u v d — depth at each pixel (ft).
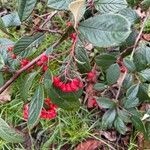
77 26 0.66
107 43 0.63
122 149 1.33
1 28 0.75
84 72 0.88
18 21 0.93
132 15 1.03
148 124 1.10
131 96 1.06
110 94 1.33
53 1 0.69
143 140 1.31
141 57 1.02
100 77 1.34
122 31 0.62
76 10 0.62
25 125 1.39
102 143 1.34
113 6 0.79
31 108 0.76
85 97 1.37
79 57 0.85
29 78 0.79
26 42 0.81
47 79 0.77
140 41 1.07
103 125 1.14
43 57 0.80
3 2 1.70
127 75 1.07
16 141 0.74
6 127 0.74
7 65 0.81
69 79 0.80
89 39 0.65
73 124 1.34
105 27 0.64
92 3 0.82
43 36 0.82
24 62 0.90
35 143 1.36
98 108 1.38
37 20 1.42
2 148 1.30
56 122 1.37
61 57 1.35
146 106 1.32
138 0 1.12
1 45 0.97
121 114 1.12
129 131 1.35
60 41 0.74
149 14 1.12
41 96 0.75
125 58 1.03
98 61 1.06
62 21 1.49
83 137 1.34
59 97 0.82
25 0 0.74
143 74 1.03
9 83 0.75
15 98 1.40
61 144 1.33
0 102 1.40
